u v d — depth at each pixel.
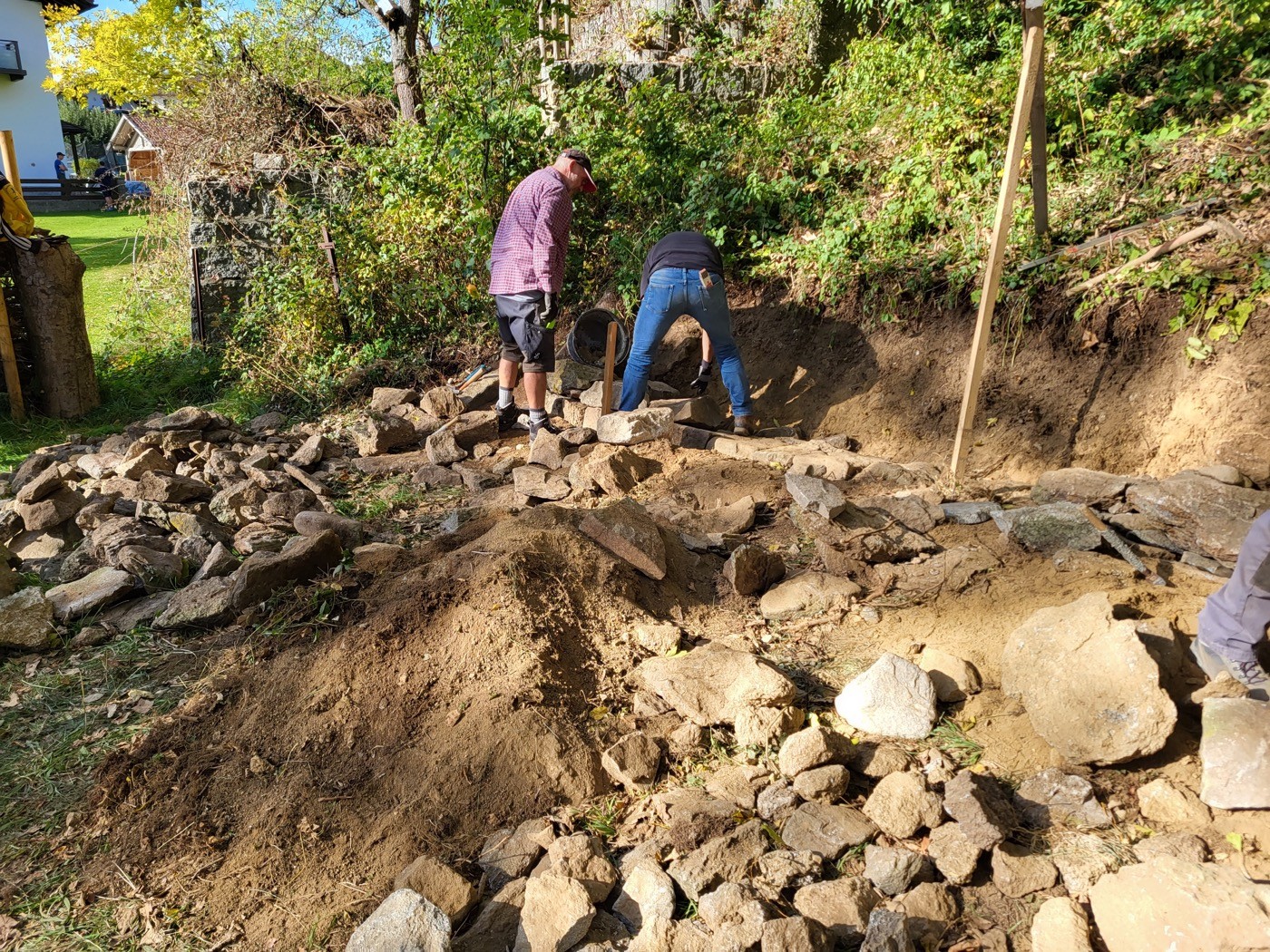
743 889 2.22
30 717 3.28
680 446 5.39
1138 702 2.54
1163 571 3.41
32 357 7.31
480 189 7.09
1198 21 5.84
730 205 6.77
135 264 10.16
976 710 2.91
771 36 8.70
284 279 7.66
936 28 6.91
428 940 2.15
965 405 4.39
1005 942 2.13
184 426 6.09
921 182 5.93
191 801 2.82
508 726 2.90
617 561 3.67
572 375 6.57
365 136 9.41
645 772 2.78
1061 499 4.13
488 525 4.32
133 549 4.16
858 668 3.21
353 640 3.35
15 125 33.44
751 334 6.50
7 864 2.64
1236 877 2.02
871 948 2.03
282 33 11.34
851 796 2.64
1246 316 4.25
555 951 2.20
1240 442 4.11
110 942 2.38
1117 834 2.39
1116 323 4.72
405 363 7.38
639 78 8.35
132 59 12.84
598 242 7.46
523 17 6.82
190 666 3.48
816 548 3.94
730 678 3.02
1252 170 4.73
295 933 2.38
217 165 8.94
